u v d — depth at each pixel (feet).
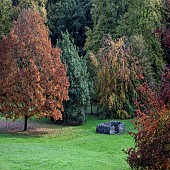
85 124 94.79
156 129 22.86
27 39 79.00
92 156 57.52
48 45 80.53
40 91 76.64
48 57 78.95
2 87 77.25
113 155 59.98
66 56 94.07
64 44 97.04
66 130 86.07
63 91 79.66
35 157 52.70
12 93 76.69
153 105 26.58
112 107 98.37
